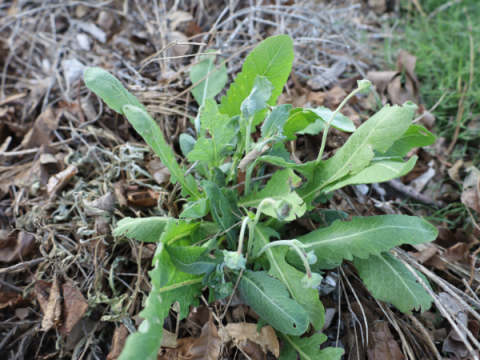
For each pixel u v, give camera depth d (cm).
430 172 42
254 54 29
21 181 38
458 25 54
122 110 27
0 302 32
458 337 28
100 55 49
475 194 38
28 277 34
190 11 53
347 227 28
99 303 31
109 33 51
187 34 50
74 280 32
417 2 60
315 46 51
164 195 35
